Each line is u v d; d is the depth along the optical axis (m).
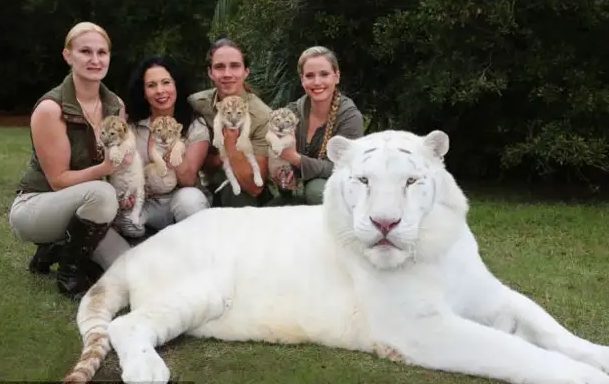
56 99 4.46
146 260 3.99
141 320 3.57
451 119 9.78
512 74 8.75
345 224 3.59
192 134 5.12
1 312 4.19
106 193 4.36
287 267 3.78
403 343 3.46
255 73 10.25
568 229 7.00
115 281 4.02
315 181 5.10
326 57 5.18
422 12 8.51
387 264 3.38
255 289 3.80
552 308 4.54
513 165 9.39
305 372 3.41
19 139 14.70
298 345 3.75
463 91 8.44
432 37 8.55
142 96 4.97
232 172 5.21
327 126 5.24
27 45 22.52
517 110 9.42
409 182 3.40
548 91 8.45
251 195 5.35
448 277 3.55
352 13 9.84
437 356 3.38
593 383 3.13
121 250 4.74
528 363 3.20
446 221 3.52
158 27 21.59
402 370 3.44
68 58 4.53
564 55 8.48
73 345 3.77
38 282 4.86
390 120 10.55
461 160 10.29
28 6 20.81
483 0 8.15
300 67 5.27
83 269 4.64
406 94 9.42
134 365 3.26
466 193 9.48
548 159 8.63
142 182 4.73
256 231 3.97
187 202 4.82
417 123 10.23
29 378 3.42
